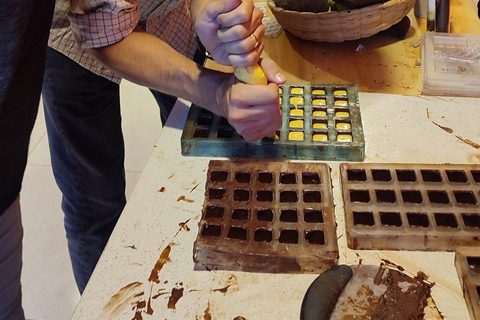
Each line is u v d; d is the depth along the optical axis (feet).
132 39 2.38
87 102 3.17
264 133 2.26
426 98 2.73
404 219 1.95
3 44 1.71
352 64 3.11
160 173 2.34
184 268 1.90
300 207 2.02
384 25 3.08
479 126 2.51
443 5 3.18
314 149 2.33
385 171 2.19
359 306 1.71
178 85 2.42
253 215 1.99
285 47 3.33
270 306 1.75
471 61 2.97
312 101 2.61
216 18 1.91
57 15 2.66
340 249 1.93
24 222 5.04
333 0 3.02
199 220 2.09
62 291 4.42
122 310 1.77
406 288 1.77
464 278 1.74
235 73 2.11
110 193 3.73
